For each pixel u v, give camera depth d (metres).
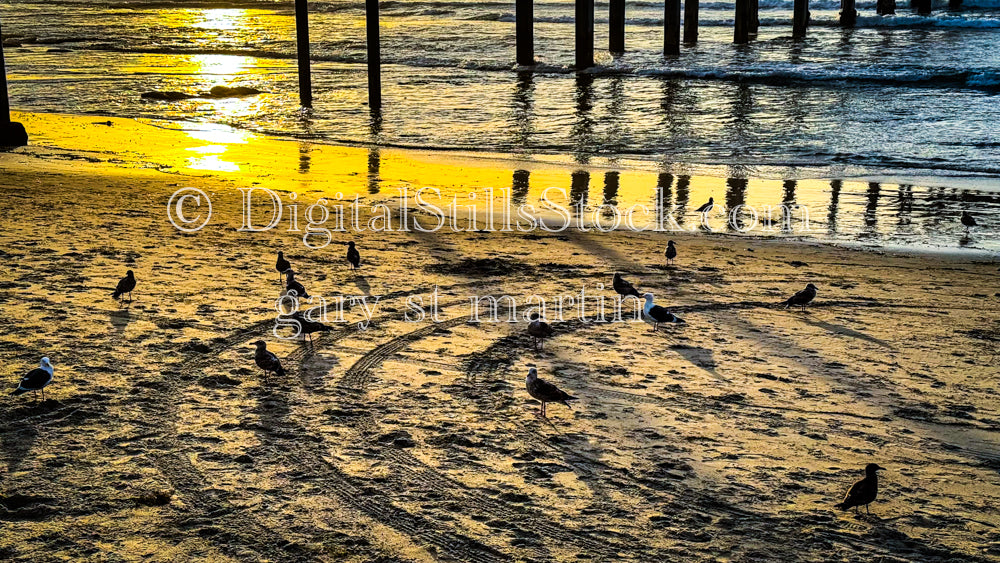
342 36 56.94
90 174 20.02
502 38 53.28
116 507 6.92
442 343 10.78
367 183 20.61
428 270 13.87
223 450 7.90
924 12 58.53
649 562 6.45
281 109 31.75
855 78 35.19
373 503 7.13
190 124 28.64
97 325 10.72
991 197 19.50
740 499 7.38
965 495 7.58
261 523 6.79
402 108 31.61
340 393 9.22
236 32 62.41
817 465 8.02
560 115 29.89
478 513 7.03
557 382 9.74
